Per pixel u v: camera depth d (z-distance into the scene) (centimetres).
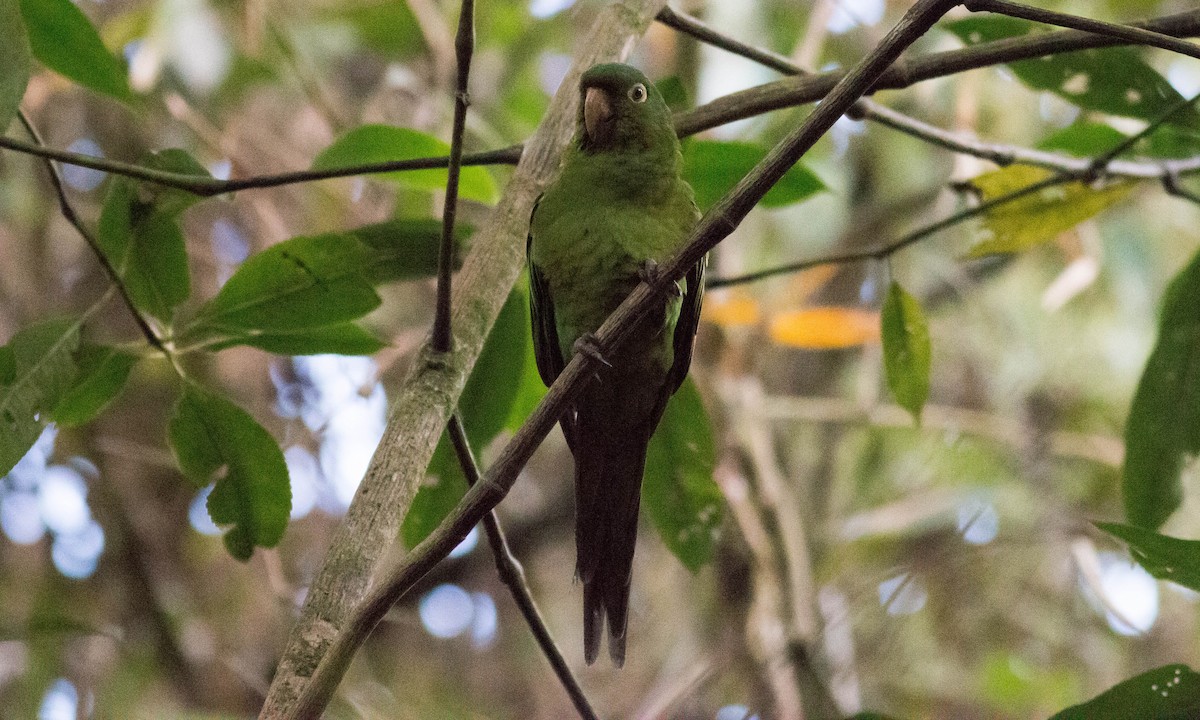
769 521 1077
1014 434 1272
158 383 1211
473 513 474
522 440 496
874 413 1245
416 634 1334
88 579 1181
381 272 729
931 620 1208
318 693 443
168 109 1140
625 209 710
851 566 1240
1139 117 770
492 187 763
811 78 701
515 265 630
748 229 1259
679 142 739
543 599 1373
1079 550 1066
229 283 640
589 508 730
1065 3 1203
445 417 556
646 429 745
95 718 970
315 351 671
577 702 612
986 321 1323
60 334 618
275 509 675
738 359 1134
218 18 1271
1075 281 1016
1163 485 758
